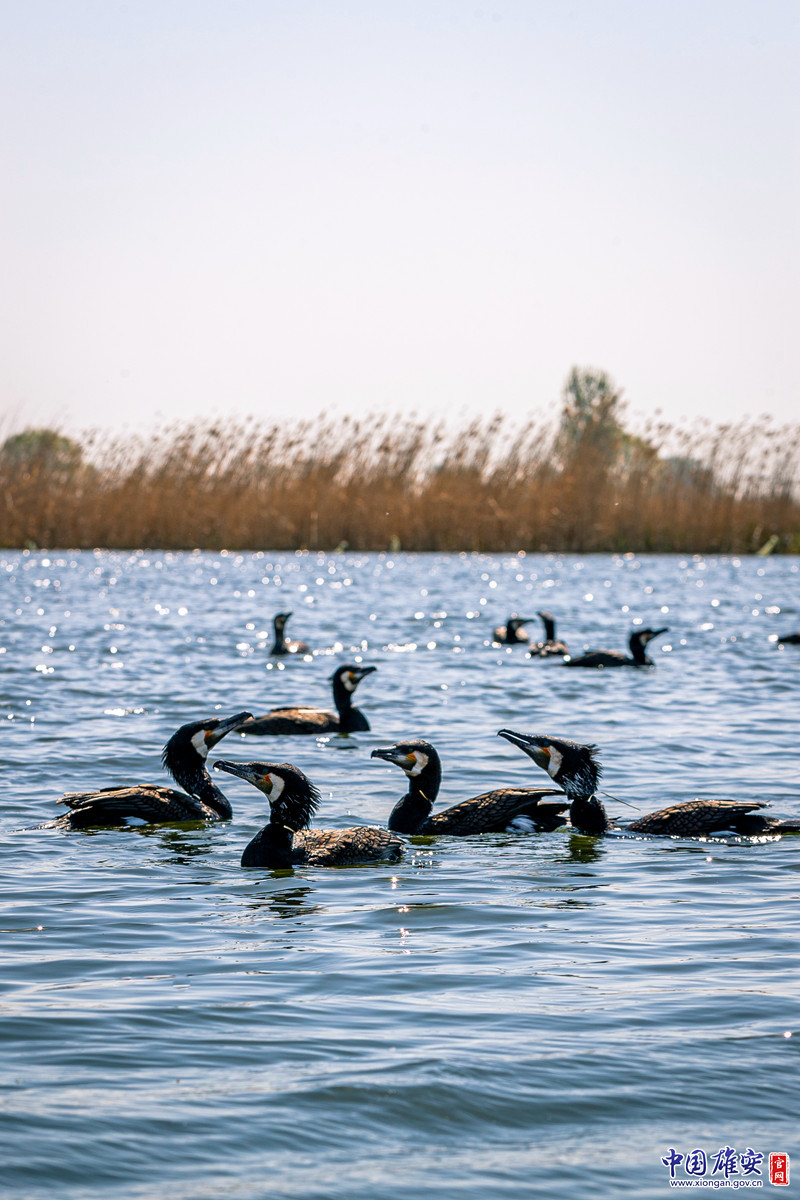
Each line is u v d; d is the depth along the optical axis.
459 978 7.68
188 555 57.84
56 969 7.83
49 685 20.53
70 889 9.75
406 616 33.88
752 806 11.88
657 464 55.78
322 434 54.34
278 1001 7.25
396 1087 6.08
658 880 10.16
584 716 18.27
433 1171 5.34
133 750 15.27
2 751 15.10
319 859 10.64
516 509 53.69
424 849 11.34
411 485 54.47
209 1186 5.19
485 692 20.72
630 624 32.97
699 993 7.38
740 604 38.38
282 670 23.05
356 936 8.59
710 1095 6.04
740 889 9.84
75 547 54.84
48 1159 5.37
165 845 11.29
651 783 13.88
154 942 8.42
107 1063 6.35
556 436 54.91
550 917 9.07
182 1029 6.80
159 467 55.09
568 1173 5.35
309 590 41.81
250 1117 5.77
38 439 55.78
